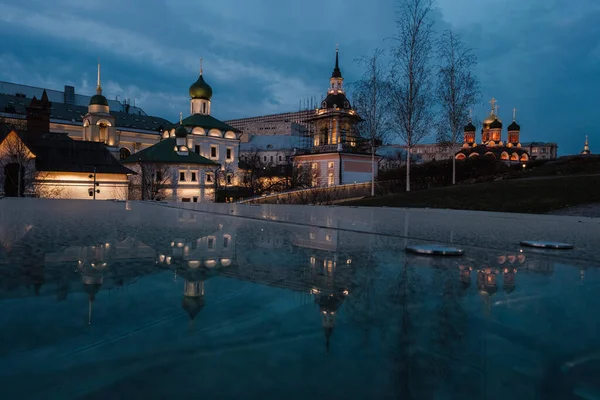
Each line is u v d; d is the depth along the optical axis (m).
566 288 1.32
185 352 0.70
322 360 0.67
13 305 1.00
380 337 0.80
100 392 0.54
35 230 2.94
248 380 0.58
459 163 33.69
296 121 117.38
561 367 0.65
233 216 5.25
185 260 1.76
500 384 0.57
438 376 0.60
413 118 26.59
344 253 2.09
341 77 58.56
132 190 49.56
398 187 35.25
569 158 40.34
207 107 62.28
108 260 1.72
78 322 0.86
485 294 1.22
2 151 36.97
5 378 0.58
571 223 5.07
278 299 1.11
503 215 7.28
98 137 58.72
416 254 2.10
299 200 34.03
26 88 85.00
